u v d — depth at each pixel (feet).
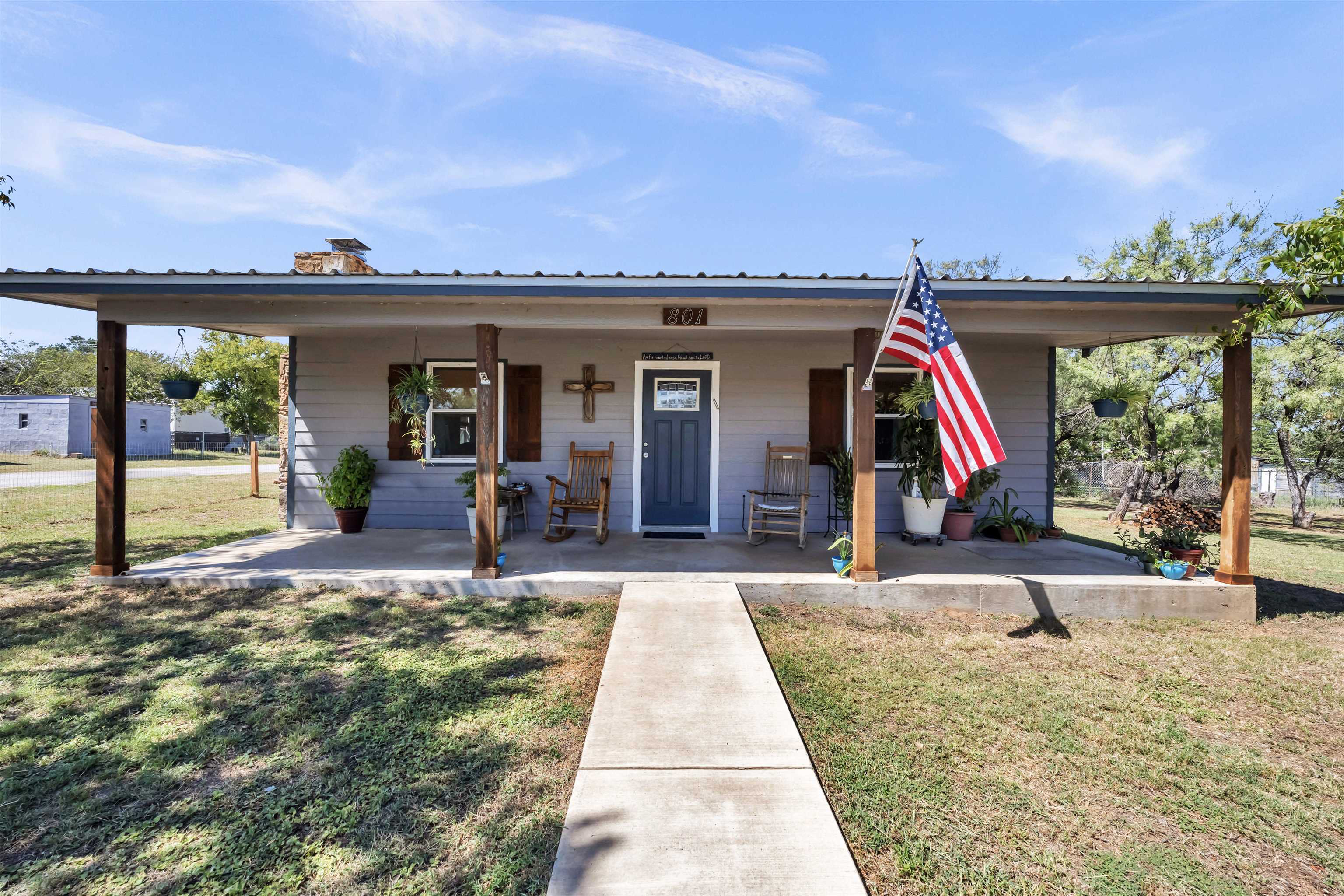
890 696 11.08
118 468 17.17
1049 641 14.26
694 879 6.20
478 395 16.39
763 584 16.35
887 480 24.44
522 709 10.24
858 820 7.58
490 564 16.65
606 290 14.80
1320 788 8.66
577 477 23.85
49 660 12.05
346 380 24.48
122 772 8.36
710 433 24.44
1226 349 16.31
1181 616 16.16
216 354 79.51
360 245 24.79
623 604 14.89
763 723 9.52
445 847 6.93
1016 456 24.72
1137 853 7.20
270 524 27.91
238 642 13.08
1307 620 16.15
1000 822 7.66
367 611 15.15
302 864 6.66
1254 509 47.19
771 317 15.96
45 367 114.62
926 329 13.35
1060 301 14.69
